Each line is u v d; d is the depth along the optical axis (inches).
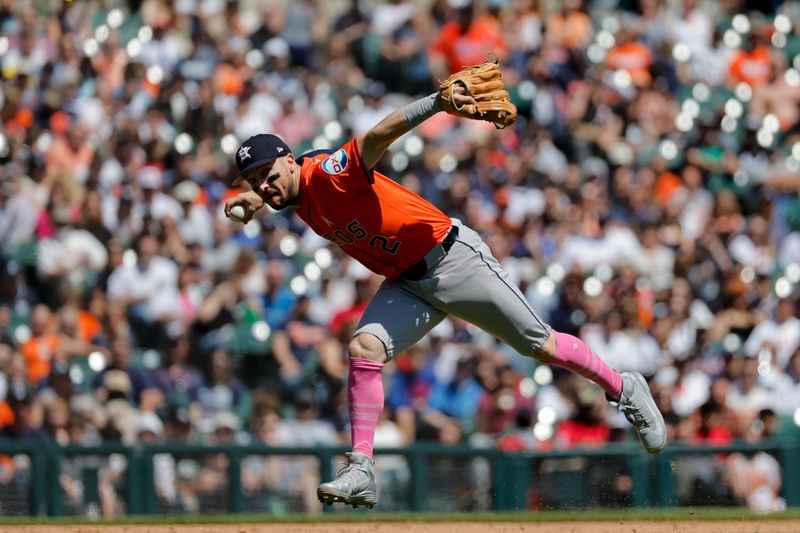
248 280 1750.7
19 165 1791.3
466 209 1959.9
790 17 2591.0
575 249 1985.7
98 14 2046.0
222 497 1409.9
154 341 1674.5
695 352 1907.0
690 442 1614.2
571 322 1895.9
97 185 1790.1
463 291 831.7
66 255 1704.0
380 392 829.2
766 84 2443.4
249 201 810.8
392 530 1056.8
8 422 1515.7
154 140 1876.2
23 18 1973.4
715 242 2101.4
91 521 1116.5
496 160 2076.8
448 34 2271.2
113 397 1576.0
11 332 1578.5
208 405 1641.2
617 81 2313.0
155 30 2015.3
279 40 2161.7
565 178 2106.3
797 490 1526.8
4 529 1048.2
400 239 817.5
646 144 2244.1
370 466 820.0
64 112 1870.1
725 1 2564.0
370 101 2130.9
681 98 2352.4
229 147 1945.1
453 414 1704.0
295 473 1437.0
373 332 828.0
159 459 1395.2
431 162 2026.3
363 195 804.6
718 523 1075.3
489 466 1478.8
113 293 1689.2
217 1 2128.4
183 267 1732.3
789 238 2220.7
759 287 2068.2
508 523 1100.5
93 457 1374.3
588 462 1489.9
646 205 2110.0
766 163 2321.6
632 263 2003.0
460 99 780.0
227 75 2022.6
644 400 907.4
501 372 1740.9
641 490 1486.2
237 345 1702.8
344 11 2277.3
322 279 1792.6
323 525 1093.8
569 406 1729.8
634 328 1876.2
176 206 1788.9
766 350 1916.8
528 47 2292.1
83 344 1598.2
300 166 819.4
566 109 2233.0
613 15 2428.6
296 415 1676.9
